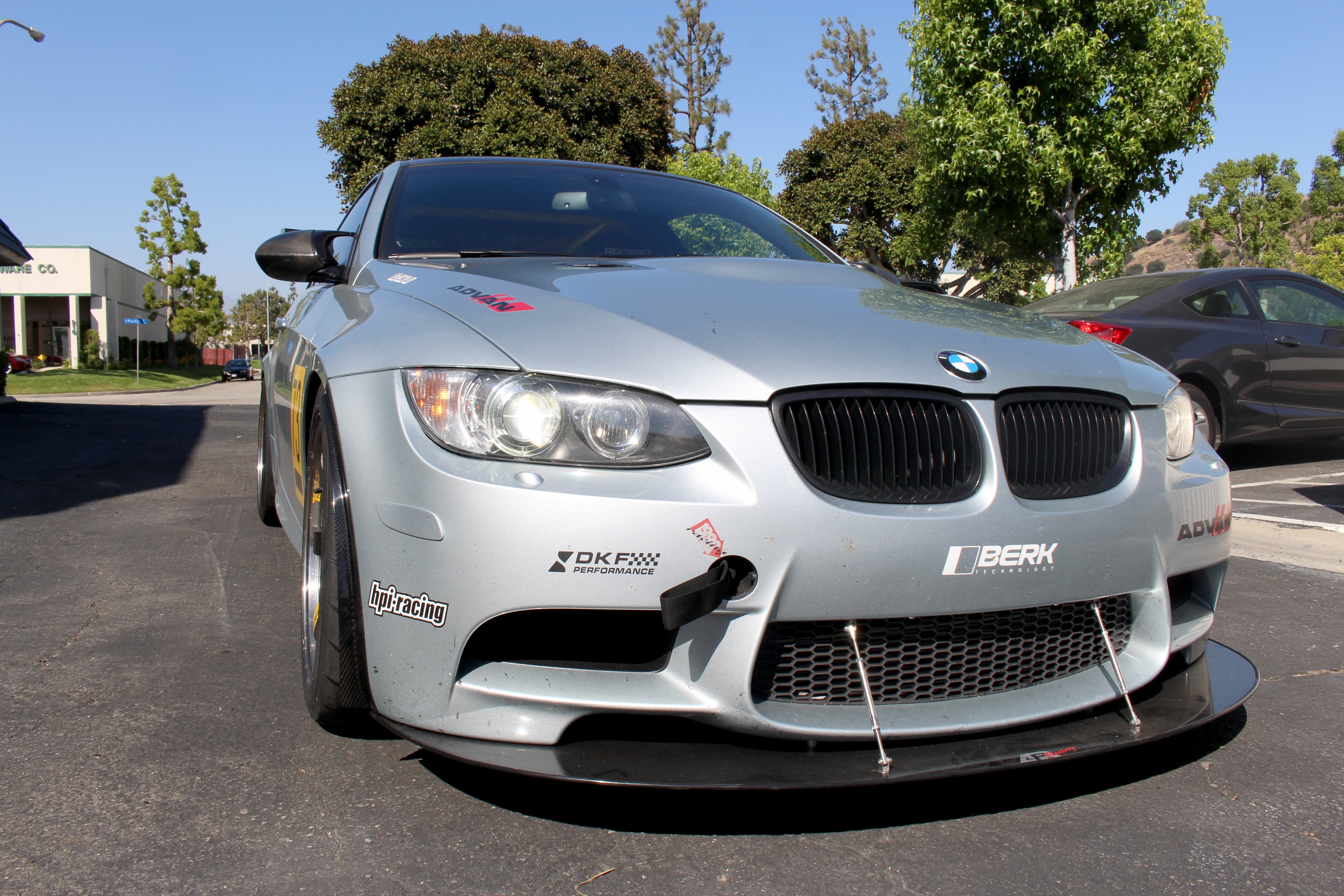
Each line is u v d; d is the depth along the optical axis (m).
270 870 1.49
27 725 2.02
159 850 1.54
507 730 1.54
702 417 1.58
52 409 11.76
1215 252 56.72
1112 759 1.96
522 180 3.00
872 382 1.67
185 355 60.88
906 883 1.48
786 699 1.62
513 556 1.49
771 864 1.53
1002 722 1.68
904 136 29.05
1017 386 1.79
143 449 7.07
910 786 1.81
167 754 1.89
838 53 38.19
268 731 2.00
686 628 1.55
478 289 1.97
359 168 21.14
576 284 1.98
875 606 1.59
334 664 1.73
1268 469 6.35
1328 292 6.31
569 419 1.55
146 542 3.87
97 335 45.84
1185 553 1.93
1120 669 1.84
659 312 1.79
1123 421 1.92
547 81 21.62
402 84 20.73
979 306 2.38
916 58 13.12
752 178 24.16
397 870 1.49
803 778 1.51
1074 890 1.48
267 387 3.70
